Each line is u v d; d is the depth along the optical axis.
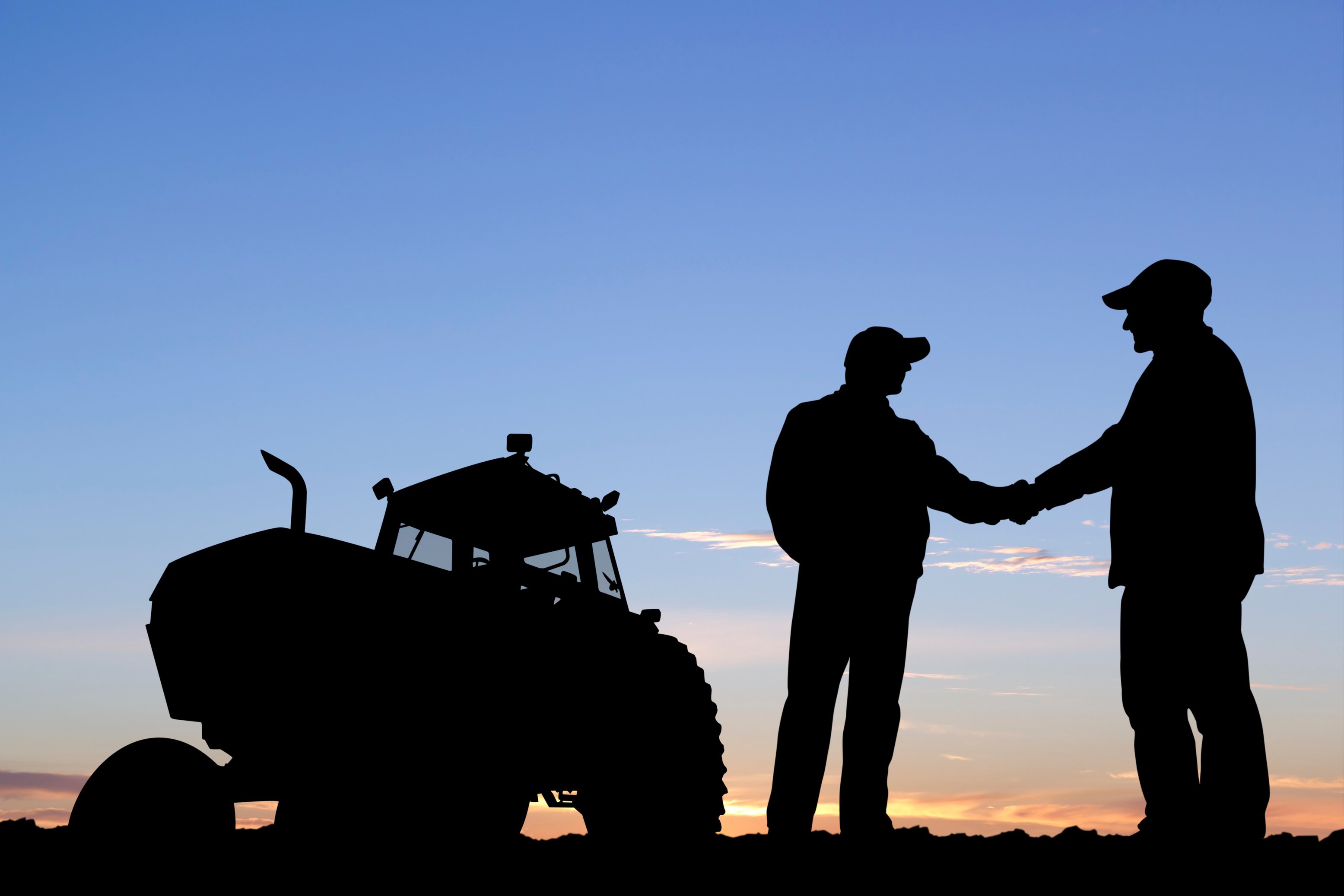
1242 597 5.35
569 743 6.55
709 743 7.45
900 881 5.32
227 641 5.66
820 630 5.72
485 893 5.31
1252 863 5.06
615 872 5.75
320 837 5.73
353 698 5.73
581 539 7.26
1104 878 5.23
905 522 5.87
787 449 5.83
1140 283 5.66
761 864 5.68
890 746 5.80
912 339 6.00
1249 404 5.50
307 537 5.96
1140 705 5.40
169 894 5.03
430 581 6.22
